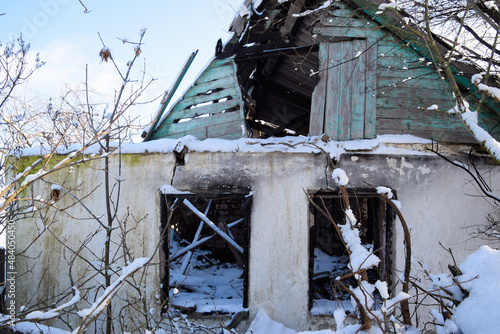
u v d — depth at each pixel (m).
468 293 2.84
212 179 5.84
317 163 5.76
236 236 10.25
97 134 3.38
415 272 5.52
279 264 5.63
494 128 5.91
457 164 5.41
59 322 5.78
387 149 5.78
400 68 6.09
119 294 5.70
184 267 8.04
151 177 5.94
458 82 5.88
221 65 6.43
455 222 5.67
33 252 6.02
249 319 5.55
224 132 6.23
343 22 6.21
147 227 5.84
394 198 5.69
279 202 5.74
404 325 3.17
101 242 5.89
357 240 2.96
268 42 6.41
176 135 6.39
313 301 6.05
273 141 5.86
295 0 6.00
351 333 2.96
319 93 6.18
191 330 5.00
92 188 6.01
